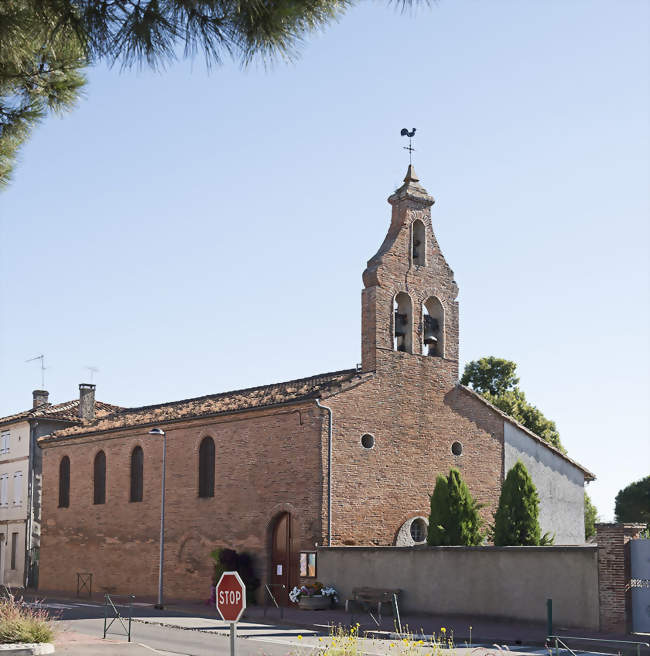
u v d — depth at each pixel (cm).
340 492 3419
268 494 3581
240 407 3762
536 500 3142
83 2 862
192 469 3978
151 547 4153
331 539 3362
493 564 2767
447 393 3806
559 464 4112
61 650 2033
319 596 3203
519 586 2684
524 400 6059
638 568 2423
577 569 2534
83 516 4659
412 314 3750
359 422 3519
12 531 5397
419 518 3619
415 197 3822
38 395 5841
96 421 4947
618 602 2417
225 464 3812
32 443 5322
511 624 2680
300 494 3441
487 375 6191
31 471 5291
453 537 3194
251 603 3528
